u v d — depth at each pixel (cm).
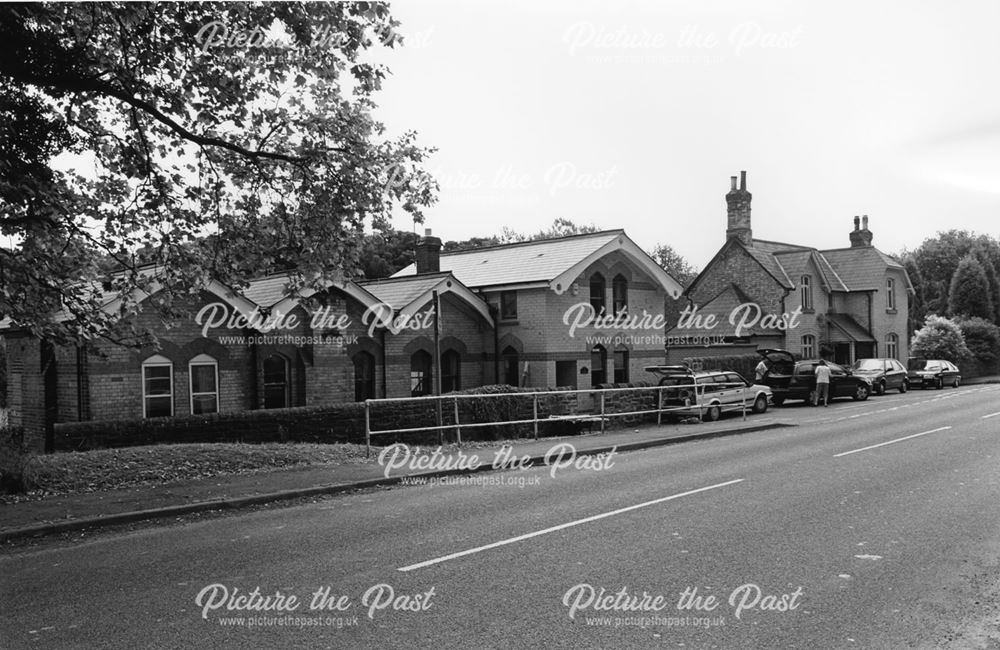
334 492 1220
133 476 1238
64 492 1141
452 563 773
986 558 776
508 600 657
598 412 2266
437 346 2302
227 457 1388
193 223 1391
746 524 931
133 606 653
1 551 861
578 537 875
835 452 1602
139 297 1797
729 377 2741
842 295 4734
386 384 2388
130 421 1551
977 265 6122
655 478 1300
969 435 1859
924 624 598
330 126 1330
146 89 1258
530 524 947
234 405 2025
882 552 800
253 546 862
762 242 4644
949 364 4450
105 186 1376
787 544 835
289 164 1386
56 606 655
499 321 2778
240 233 1400
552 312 2675
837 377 3391
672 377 2488
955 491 1133
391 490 1242
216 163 1392
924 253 9094
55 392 1889
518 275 2767
